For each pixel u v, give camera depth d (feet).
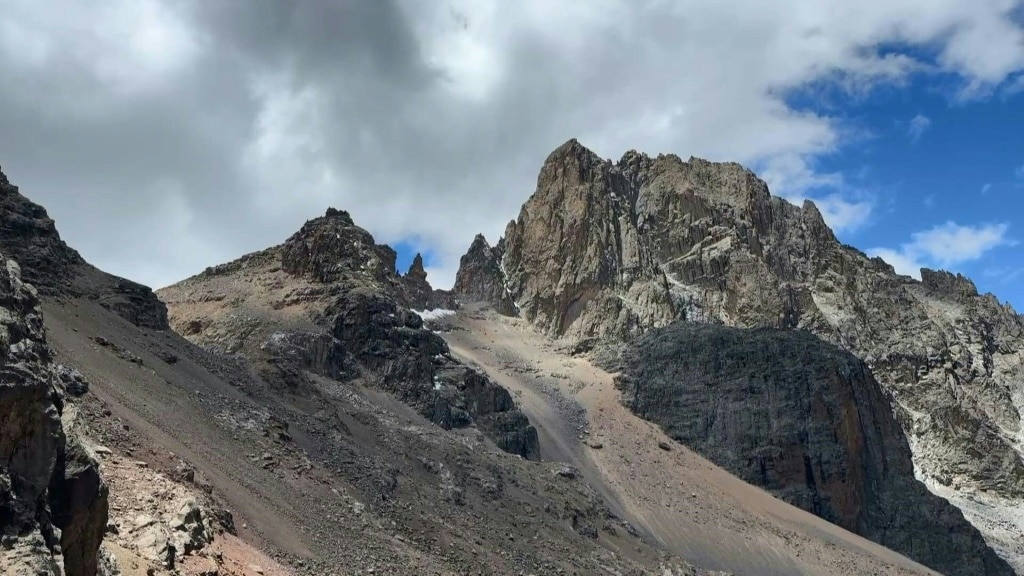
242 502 196.03
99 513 93.30
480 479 374.02
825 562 502.79
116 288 347.15
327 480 265.13
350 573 192.44
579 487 459.32
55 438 86.12
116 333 296.10
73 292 318.45
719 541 495.41
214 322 510.58
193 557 134.72
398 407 472.03
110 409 200.95
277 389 352.90
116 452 171.83
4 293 89.86
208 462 213.05
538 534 338.13
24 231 335.67
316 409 356.79
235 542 161.68
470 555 267.59
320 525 217.97
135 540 126.11
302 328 504.43
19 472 82.38
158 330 340.18
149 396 242.99
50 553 80.59
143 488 149.28
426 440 403.75
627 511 506.48
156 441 199.31
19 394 82.07
